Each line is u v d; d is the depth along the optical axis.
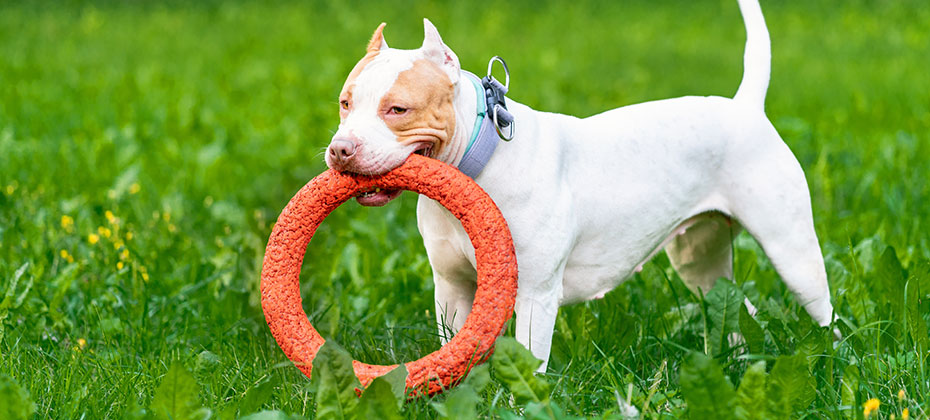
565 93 9.36
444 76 2.98
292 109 8.42
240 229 4.91
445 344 3.27
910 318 3.37
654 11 15.71
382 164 2.94
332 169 3.16
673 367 3.47
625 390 3.20
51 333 3.90
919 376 3.16
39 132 7.40
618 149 3.34
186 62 11.09
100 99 8.80
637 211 3.38
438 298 3.46
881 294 3.81
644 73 10.80
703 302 3.52
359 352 3.67
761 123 3.53
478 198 3.01
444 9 15.17
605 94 9.39
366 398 2.68
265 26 13.94
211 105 8.59
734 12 15.46
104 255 4.58
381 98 2.93
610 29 14.27
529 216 3.12
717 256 3.91
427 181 2.99
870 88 9.76
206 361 3.28
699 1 16.34
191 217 5.50
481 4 15.62
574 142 3.27
